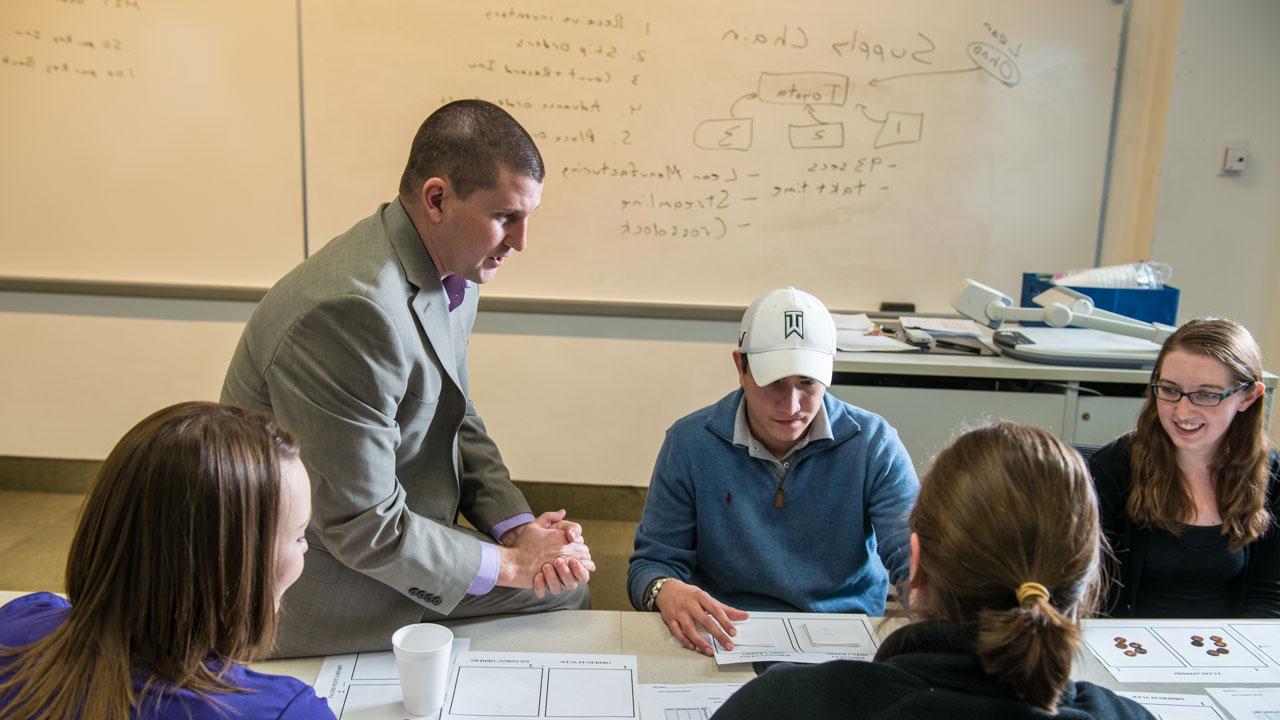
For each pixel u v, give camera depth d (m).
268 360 1.22
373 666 1.17
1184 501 1.57
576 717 1.03
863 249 3.16
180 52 3.00
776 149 3.09
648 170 3.10
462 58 3.01
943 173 3.10
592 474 3.34
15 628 0.78
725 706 0.79
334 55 3.00
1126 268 2.58
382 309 1.20
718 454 1.55
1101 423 2.23
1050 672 0.66
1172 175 3.02
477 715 1.02
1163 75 3.00
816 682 0.75
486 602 1.31
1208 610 1.62
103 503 0.71
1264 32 2.92
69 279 3.14
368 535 1.19
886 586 1.60
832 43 3.01
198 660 0.73
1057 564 0.70
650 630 1.26
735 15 2.99
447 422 1.45
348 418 1.19
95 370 3.24
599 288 3.20
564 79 3.03
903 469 1.53
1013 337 2.34
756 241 3.16
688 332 3.22
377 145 3.06
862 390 2.23
